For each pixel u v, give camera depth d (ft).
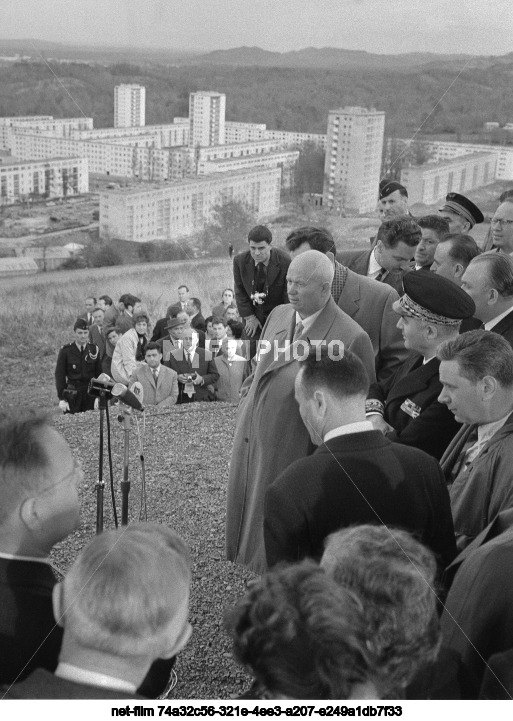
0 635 4.09
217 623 8.32
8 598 4.18
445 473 6.68
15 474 4.33
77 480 4.68
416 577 3.48
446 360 5.99
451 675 3.76
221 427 13.09
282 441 7.70
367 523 5.15
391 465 5.31
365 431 5.50
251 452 8.16
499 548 4.47
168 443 12.70
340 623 3.10
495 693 3.78
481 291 8.07
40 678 3.26
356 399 5.55
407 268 10.47
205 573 9.40
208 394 12.22
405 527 5.20
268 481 7.86
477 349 5.84
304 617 3.11
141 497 11.18
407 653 3.30
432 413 6.88
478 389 5.79
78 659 3.31
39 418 4.70
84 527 10.50
